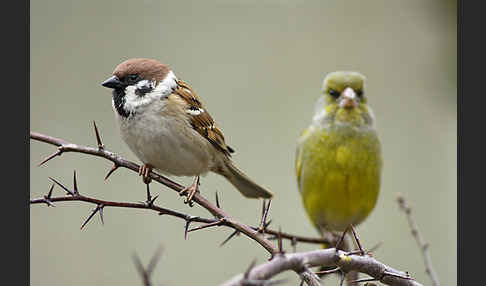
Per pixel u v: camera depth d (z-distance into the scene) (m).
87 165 10.99
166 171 8.95
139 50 12.39
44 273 9.85
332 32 13.09
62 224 10.41
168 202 10.83
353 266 5.21
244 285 4.14
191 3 13.10
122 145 11.25
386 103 12.35
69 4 12.49
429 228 11.00
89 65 12.02
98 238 10.41
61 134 11.20
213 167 9.34
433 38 12.37
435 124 12.01
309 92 12.44
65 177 10.81
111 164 11.05
